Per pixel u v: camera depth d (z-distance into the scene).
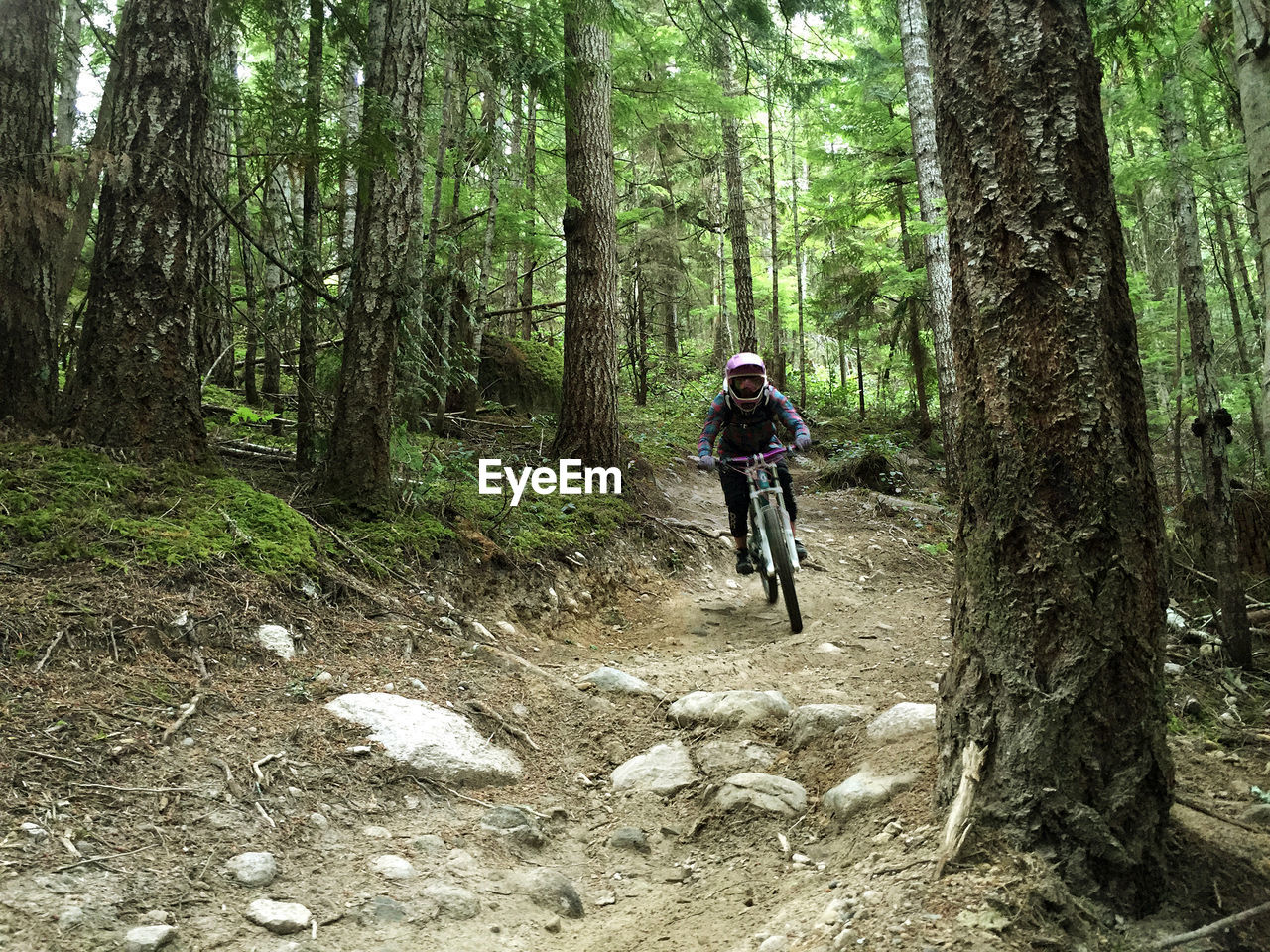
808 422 16.88
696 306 21.36
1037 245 2.43
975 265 2.56
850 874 2.46
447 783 3.26
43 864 2.21
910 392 18.09
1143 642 2.34
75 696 2.99
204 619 3.69
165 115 4.55
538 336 16.05
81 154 4.64
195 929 2.12
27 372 4.89
